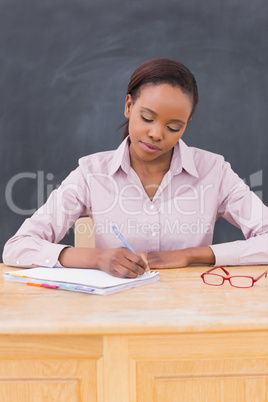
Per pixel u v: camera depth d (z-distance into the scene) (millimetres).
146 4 2400
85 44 2406
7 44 2400
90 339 742
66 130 2416
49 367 752
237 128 2428
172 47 2414
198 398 757
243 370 755
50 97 2412
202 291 942
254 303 831
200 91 2416
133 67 2414
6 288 983
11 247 1275
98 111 2420
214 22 2406
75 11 2398
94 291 917
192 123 2426
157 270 1195
